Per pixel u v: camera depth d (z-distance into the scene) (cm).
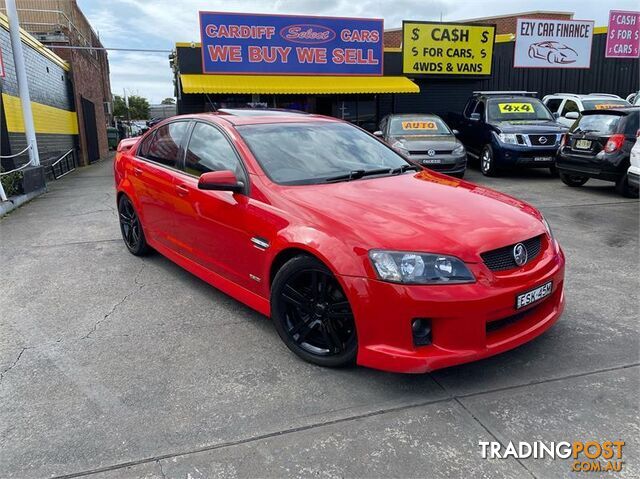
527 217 338
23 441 261
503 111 1247
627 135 862
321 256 301
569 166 955
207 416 279
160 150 503
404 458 244
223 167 404
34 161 1142
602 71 1872
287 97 1659
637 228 670
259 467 240
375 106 1716
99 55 2986
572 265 518
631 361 327
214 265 414
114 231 700
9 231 720
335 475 234
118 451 252
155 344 364
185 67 1504
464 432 262
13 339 375
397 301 278
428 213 319
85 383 314
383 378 313
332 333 314
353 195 345
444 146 1078
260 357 342
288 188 356
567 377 310
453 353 280
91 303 440
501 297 285
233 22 1473
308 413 280
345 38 1555
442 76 1655
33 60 1430
